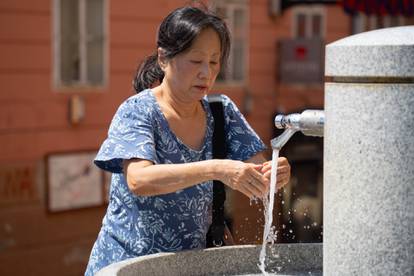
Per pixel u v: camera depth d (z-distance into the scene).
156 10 11.96
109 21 11.48
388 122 2.66
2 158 10.56
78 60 11.20
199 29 3.21
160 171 3.07
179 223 3.39
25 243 10.84
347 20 14.73
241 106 13.43
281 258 3.61
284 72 13.65
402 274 2.68
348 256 2.75
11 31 10.51
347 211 2.74
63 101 11.12
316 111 3.04
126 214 3.38
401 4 11.98
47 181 11.01
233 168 3.04
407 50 2.62
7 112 10.57
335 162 2.77
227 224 3.97
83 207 11.41
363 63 2.67
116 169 3.28
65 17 11.06
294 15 13.97
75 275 11.40
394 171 2.66
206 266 3.42
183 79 3.28
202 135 3.48
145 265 3.19
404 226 2.67
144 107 3.30
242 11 13.23
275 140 3.20
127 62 11.73
